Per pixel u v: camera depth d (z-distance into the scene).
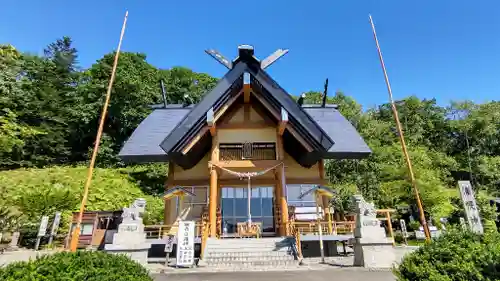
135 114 43.09
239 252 13.62
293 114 17.20
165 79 52.91
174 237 14.35
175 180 19.69
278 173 18.52
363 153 18.23
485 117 48.91
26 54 41.72
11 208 18.09
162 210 25.36
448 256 4.47
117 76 42.44
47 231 18.02
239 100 19.58
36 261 3.76
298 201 19.28
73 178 28.45
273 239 14.53
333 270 10.91
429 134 52.06
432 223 23.03
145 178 34.53
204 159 20.17
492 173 39.34
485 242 4.64
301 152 18.80
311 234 15.93
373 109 58.09
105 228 18.00
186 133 16.67
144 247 11.86
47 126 36.78
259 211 19.86
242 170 18.39
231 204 19.92
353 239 12.34
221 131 19.53
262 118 19.50
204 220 16.39
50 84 40.91
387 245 11.54
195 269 11.59
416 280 4.47
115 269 4.12
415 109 54.72
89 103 43.78
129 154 17.83
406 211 25.22
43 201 18.89
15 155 33.34
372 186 27.06
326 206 19.14
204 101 17.25
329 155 18.17
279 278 9.69
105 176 31.62
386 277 9.48
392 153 34.00
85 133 43.69
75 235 12.49
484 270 4.04
